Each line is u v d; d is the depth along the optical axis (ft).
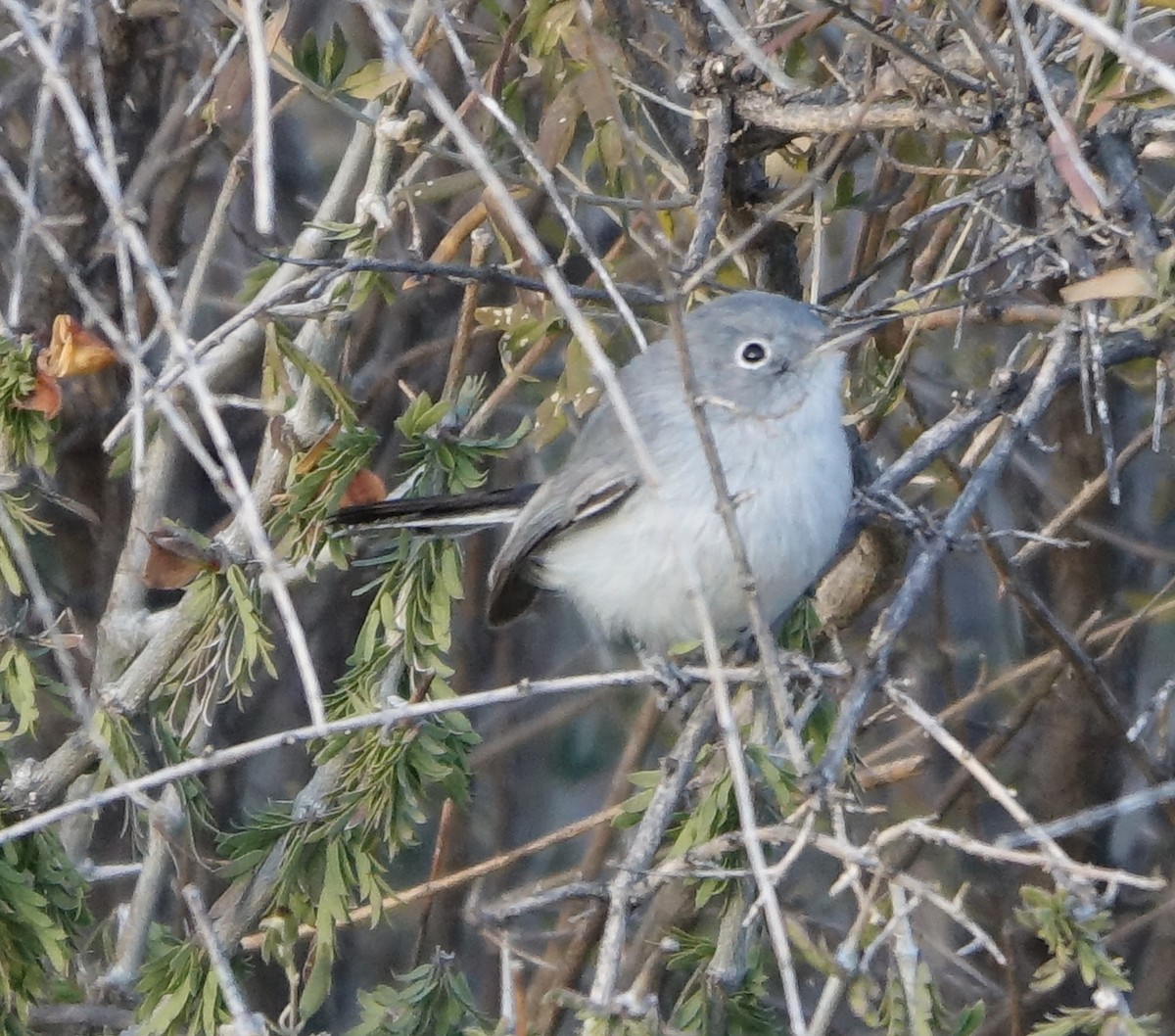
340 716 25.13
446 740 25.29
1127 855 36.78
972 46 22.20
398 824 24.50
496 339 37.42
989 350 36.22
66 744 25.48
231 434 37.76
